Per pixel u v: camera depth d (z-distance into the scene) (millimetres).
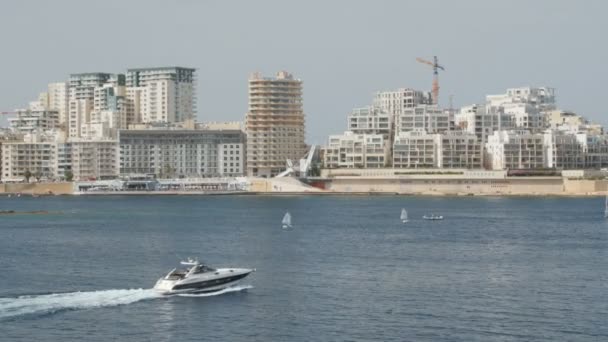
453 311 124875
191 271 137750
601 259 182750
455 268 168125
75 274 161500
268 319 120312
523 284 147625
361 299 133625
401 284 147500
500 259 182875
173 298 132250
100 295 133625
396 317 121312
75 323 117750
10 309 125125
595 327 115188
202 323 118000
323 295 136750
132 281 152625
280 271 163375
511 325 116438
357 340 109938
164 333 113312
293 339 110562
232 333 113500
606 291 140250
